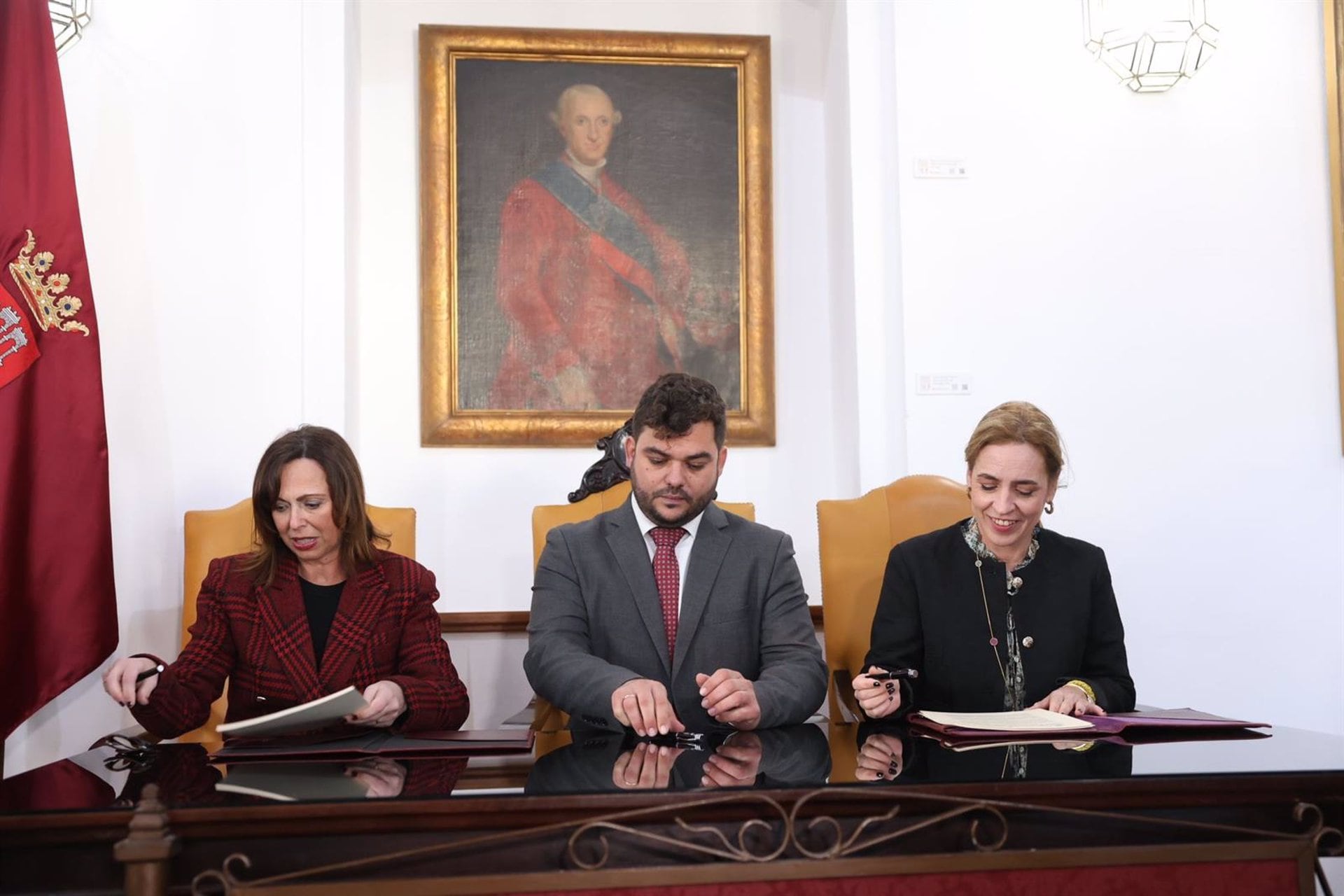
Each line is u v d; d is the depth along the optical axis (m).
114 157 3.60
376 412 4.14
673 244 4.28
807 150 4.39
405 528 3.08
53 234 3.16
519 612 3.79
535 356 4.19
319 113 3.84
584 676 2.15
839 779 1.46
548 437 4.16
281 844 1.33
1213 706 3.89
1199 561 3.92
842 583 2.86
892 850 1.40
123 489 3.53
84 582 3.11
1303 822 1.46
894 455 3.94
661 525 2.44
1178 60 4.00
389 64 4.24
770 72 4.34
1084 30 4.01
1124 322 3.96
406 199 4.21
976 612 2.41
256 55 3.74
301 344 3.73
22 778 1.56
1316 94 4.07
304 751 1.73
